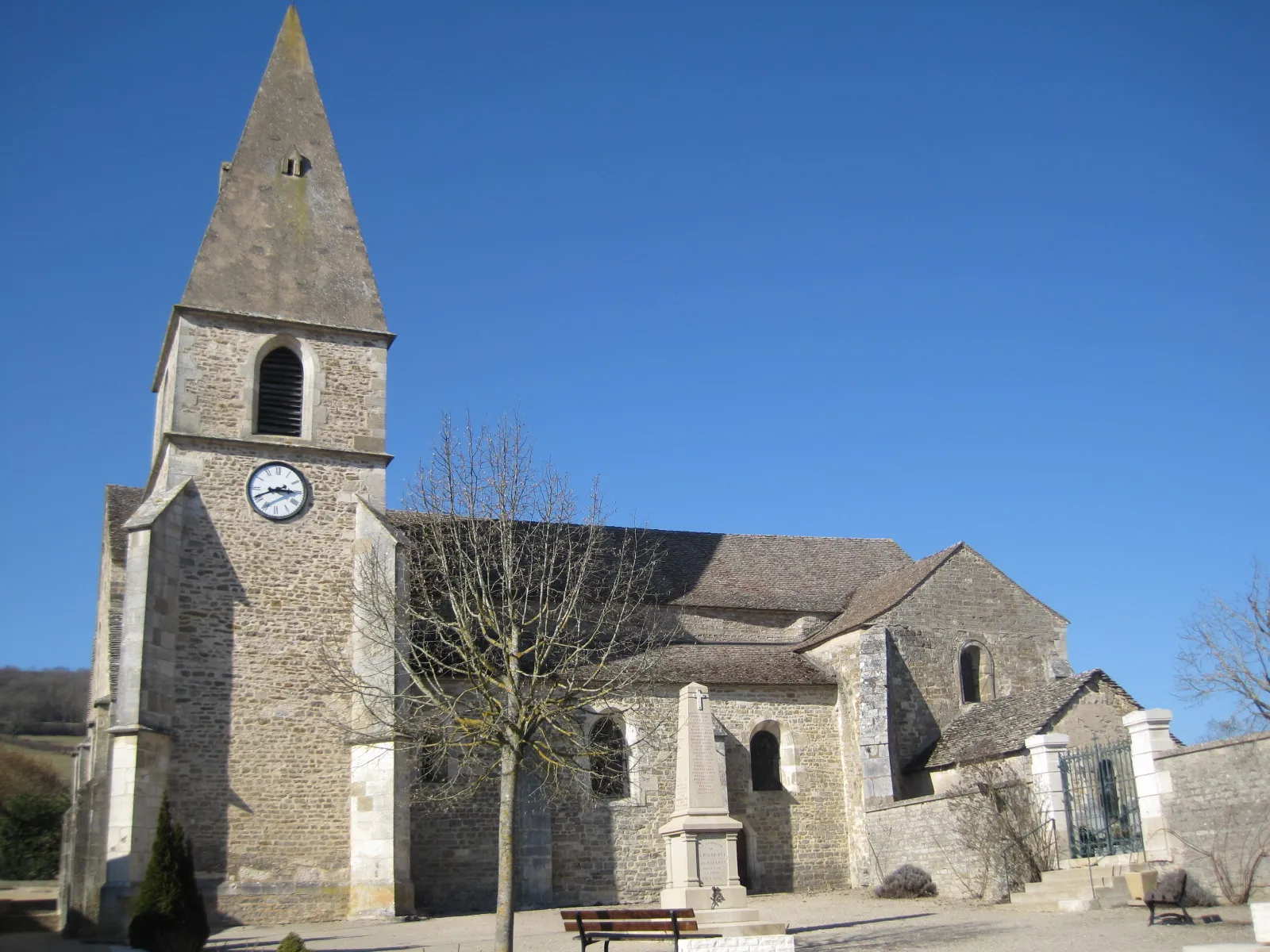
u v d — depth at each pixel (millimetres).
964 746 26109
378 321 26906
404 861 22797
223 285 25656
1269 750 16203
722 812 19875
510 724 17422
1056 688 25688
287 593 24359
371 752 23281
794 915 21547
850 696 28859
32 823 37844
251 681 23547
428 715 21625
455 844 24562
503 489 23844
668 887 19734
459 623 20172
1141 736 18484
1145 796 18266
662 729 27391
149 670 22312
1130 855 18656
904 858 25438
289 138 28016
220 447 24781
